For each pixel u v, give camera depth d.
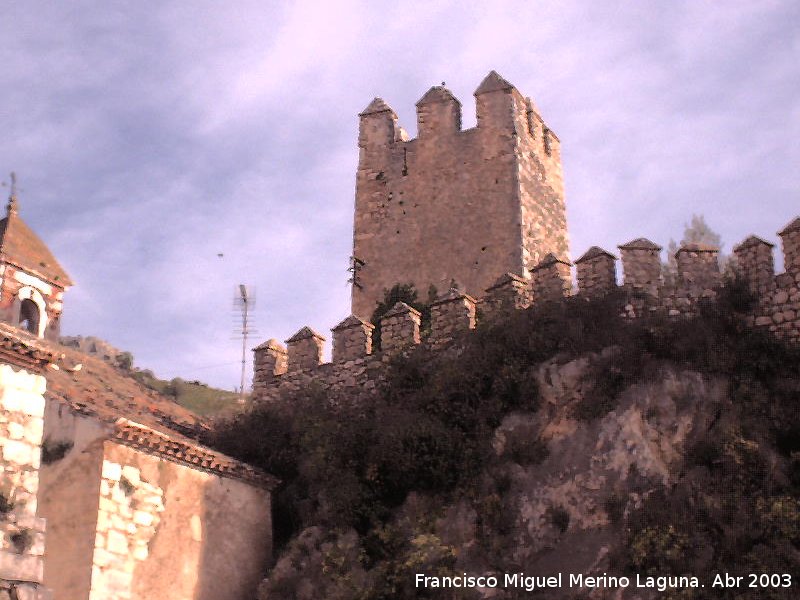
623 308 25.27
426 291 35.22
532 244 35.25
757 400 22.83
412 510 23.34
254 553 24.55
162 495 22.83
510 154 35.94
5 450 16.70
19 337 17.64
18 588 15.96
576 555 21.11
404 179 37.28
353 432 25.23
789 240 24.59
